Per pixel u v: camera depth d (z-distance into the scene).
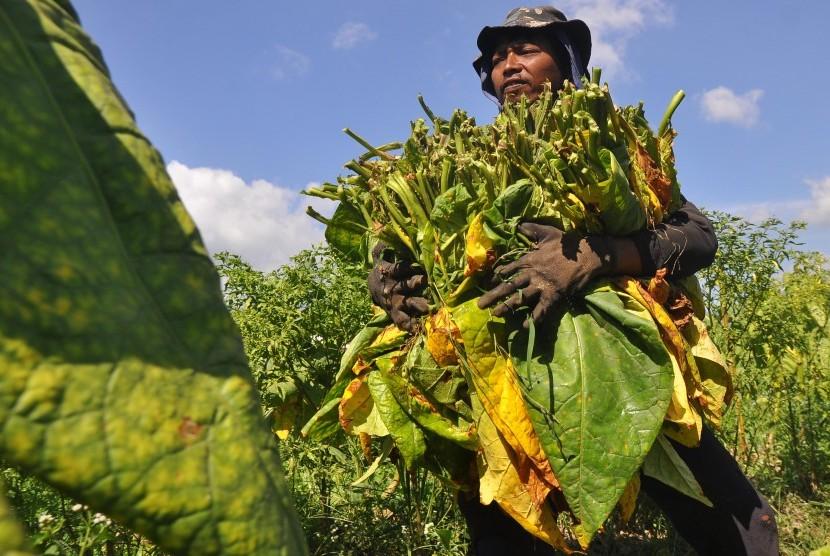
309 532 3.06
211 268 0.51
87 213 0.44
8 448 0.39
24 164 0.42
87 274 0.43
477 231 2.06
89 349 0.42
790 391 4.39
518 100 2.83
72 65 0.49
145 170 0.49
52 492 2.23
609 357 1.96
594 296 2.02
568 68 2.93
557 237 2.04
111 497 0.41
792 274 4.58
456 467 2.30
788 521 3.62
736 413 4.36
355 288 3.19
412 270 2.37
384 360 2.26
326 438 2.86
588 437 1.91
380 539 3.15
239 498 0.45
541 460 1.99
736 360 4.30
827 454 4.38
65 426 0.40
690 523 2.33
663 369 1.93
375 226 2.33
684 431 2.06
